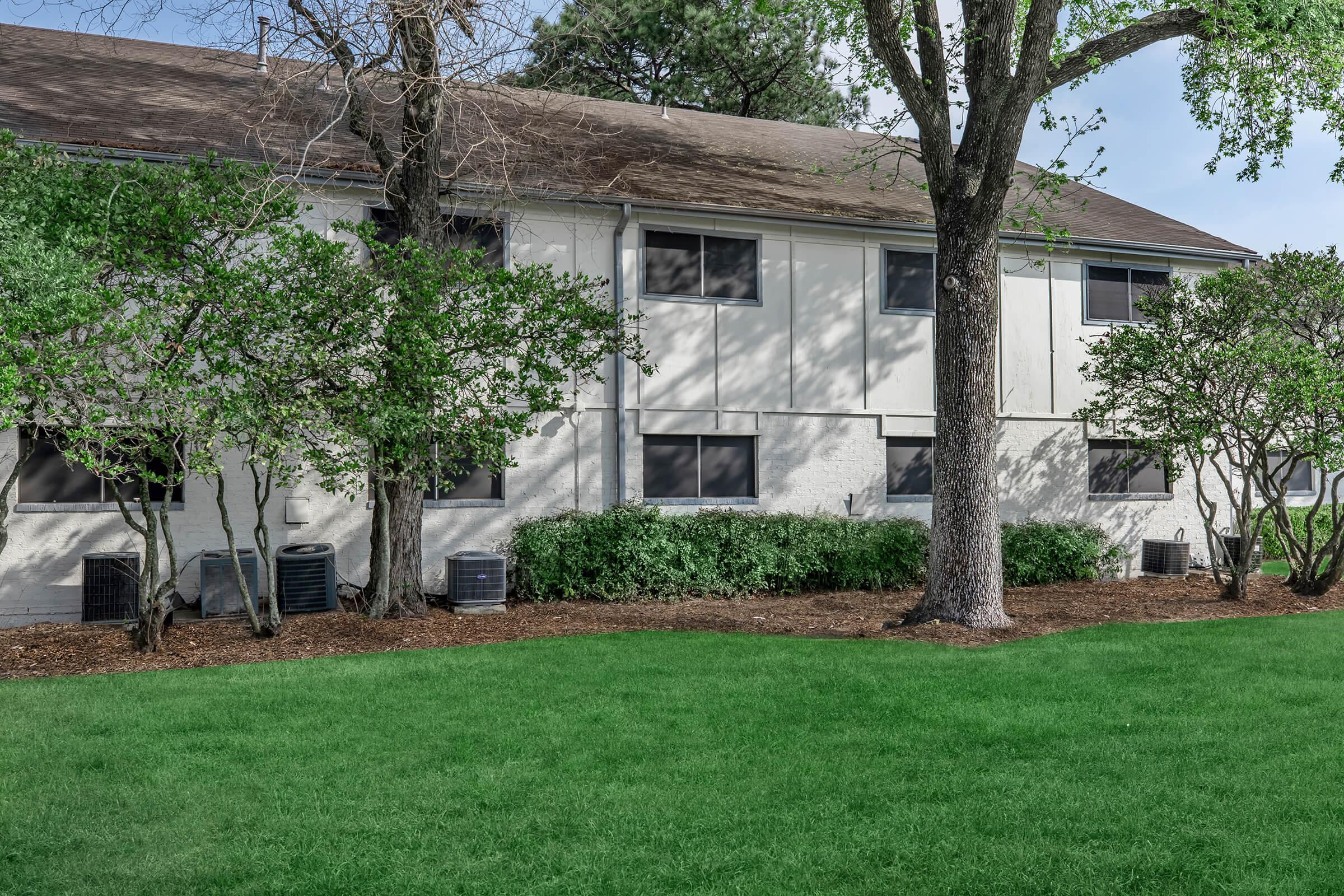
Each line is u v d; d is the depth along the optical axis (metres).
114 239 8.48
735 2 15.18
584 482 14.15
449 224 12.09
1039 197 18.61
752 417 15.05
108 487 12.12
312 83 15.23
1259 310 12.94
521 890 4.04
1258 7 11.76
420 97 11.37
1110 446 17.39
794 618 11.99
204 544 12.43
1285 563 18.22
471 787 5.26
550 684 7.74
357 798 5.11
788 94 28.45
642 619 11.73
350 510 13.12
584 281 11.34
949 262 11.27
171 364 8.51
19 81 14.00
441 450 10.62
